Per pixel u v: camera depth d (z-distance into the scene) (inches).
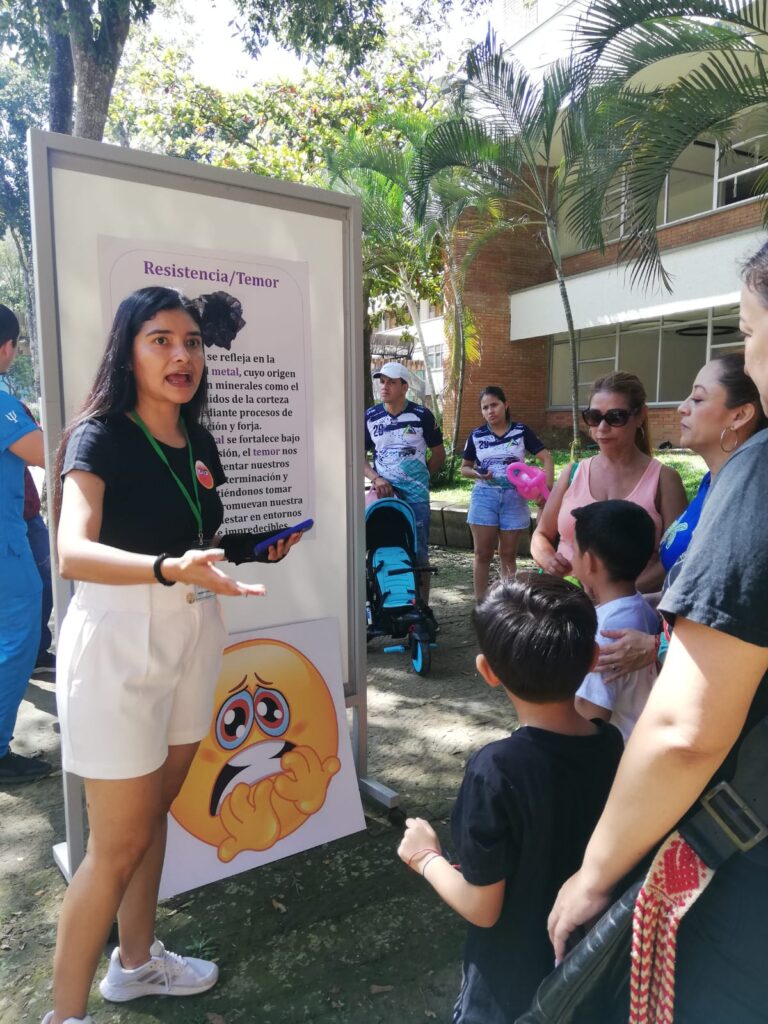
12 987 87.4
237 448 106.7
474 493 225.1
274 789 109.7
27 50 324.2
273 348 108.6
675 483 111.2
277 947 92.6
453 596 264.4
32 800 131.6
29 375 809.5
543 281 689.6
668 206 623.8
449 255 547.8
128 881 73.2
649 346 662.5
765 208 259.9
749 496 39.2
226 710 106.7
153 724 70.3
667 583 64.1
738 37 218.7
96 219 91.6
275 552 78.6
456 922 97.0
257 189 103.8
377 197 502.0
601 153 238.5
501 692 177.8
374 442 215.6
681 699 39.7
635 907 42.9
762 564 37.6
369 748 147.6
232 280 103.3
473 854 53.8
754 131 268.8
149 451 71.1
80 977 71.9
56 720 165.3
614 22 219.9
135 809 70.6
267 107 587.8
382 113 521.0
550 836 55.1
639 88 237.5
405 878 106.0
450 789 131.0
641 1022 42.3
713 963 42.0
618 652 80.7
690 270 514.3
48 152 87.2
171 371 70.0
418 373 908.0
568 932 47.8
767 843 40.9
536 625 57.9
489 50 356.5
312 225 110.3
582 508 91.6
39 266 87.3
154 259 96.2
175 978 84.5
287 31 354.6
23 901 103.4
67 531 63.4
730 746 39.6
